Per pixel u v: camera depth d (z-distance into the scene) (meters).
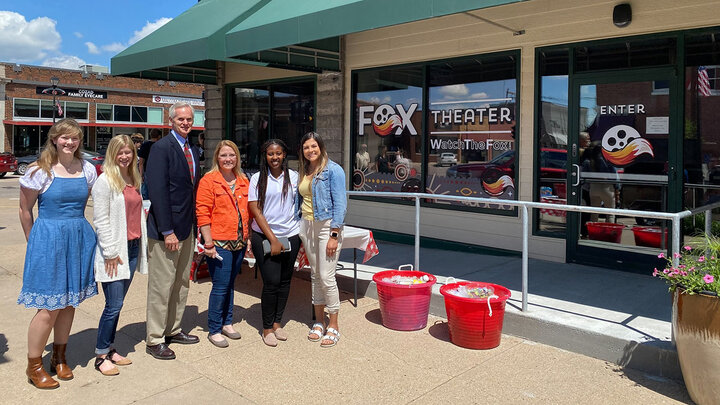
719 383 3.15
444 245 7.57
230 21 7.24
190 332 4.70
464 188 7.45
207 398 3.49
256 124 10.42
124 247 3.82
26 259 3.50
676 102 5.67
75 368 3.93
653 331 4.11
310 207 4.48
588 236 6.35
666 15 5.66
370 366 4.00
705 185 5.59
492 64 7.10
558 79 6.53
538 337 4.44
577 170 6.36
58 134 3.53
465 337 4.30
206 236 4.29
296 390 3.61
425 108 7.78
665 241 5.78
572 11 6.30
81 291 3.65
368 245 5.35
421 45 7.75
